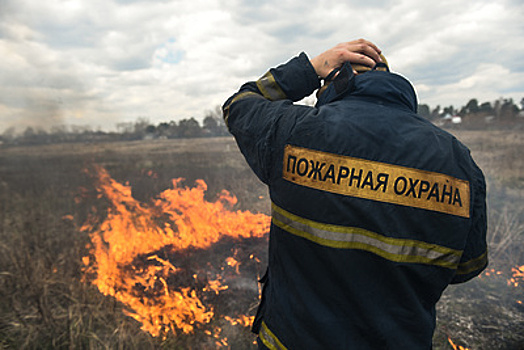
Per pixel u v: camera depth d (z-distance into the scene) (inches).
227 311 89.4
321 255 27.0
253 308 90.5
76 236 133.7
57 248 123.7
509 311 92.7
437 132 27.2
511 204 184.1
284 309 30.1
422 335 26.6
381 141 26.0
